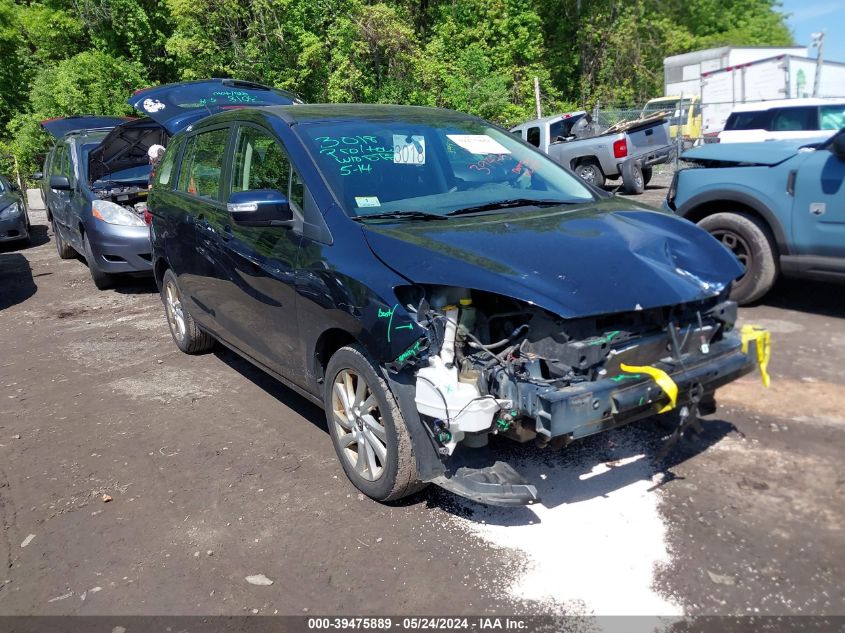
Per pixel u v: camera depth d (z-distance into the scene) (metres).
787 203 5.89
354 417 3.51
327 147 3.93
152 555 3.20
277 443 4.26
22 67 21.44
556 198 4.13
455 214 3.70
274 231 3.91
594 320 2.95
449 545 3.16
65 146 10.38
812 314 6.23
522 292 2.85
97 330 7.05
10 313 7.96
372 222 3.51
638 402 2.95
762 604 2.71
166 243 5.54
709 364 3.28
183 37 18.92
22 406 5.09
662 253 3.33
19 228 12.51
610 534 3.18
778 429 4.11
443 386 2.91
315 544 3.22
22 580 3.07
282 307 3.85
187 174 5.38
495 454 3.36
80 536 3.38
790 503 3.37
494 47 26.80
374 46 20.06
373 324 3.11
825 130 12.86
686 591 2.80
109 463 4.12
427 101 22.02
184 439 4.38
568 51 31.05
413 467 3.24
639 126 16.02
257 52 19.03
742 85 21.72
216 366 5.75
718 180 6.36
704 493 3.48
